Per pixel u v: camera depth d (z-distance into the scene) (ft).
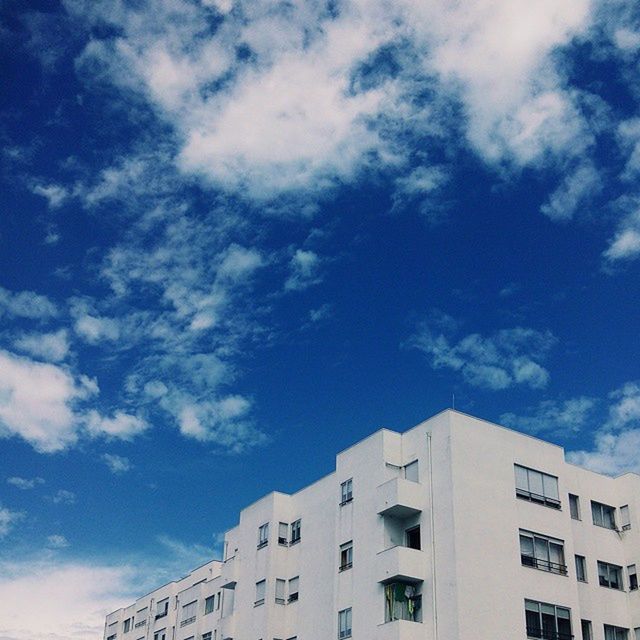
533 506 142.51
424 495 139.44
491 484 139.03
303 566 166.20
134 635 265.13
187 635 223.92
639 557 153.48
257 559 176.35
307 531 168.76
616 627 148.87
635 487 158.30
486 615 127.95
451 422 139.74
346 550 150.10
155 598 257.55
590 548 151.53
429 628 129.08
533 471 146.00
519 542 137.59
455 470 136.15
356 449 155.43
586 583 147.54
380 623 133.90
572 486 154.30
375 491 145.59
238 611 177.17
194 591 227.20
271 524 175.11
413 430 147.64
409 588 134.00
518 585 133.69
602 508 158.30
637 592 151.64
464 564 129.49
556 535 143.13
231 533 198.08
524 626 131.23
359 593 141.28
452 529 131.64
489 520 135.74
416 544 139.95
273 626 165.17
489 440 142.61
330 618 151.84
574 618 137.80
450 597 127.65
